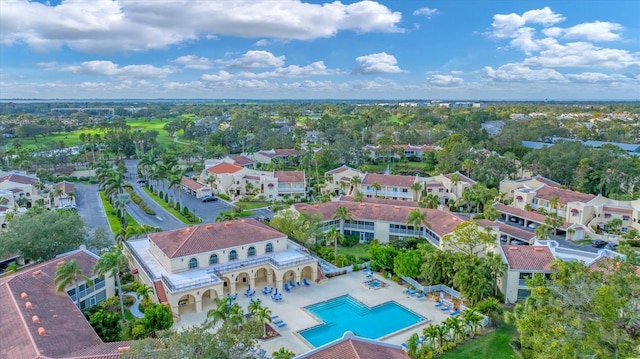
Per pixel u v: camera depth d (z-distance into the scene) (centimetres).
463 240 6341
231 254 6612
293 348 4944
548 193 10625
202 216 10719
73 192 12244
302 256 6819
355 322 5597
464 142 15325
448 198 11838
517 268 5962
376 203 9806
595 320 3609
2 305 4606
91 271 5788
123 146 19775
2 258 6819
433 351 4734
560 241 8931
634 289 3806
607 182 11838
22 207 10262
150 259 6681
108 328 4781
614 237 8900
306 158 14725
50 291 5112
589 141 19375
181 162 18612
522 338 4138
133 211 11056
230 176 13000
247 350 3362
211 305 5953
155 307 5009
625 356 3256
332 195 12669
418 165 16950
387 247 7081
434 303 6053
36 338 3975
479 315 5228
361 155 17162
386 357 3947
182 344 3075
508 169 13062
